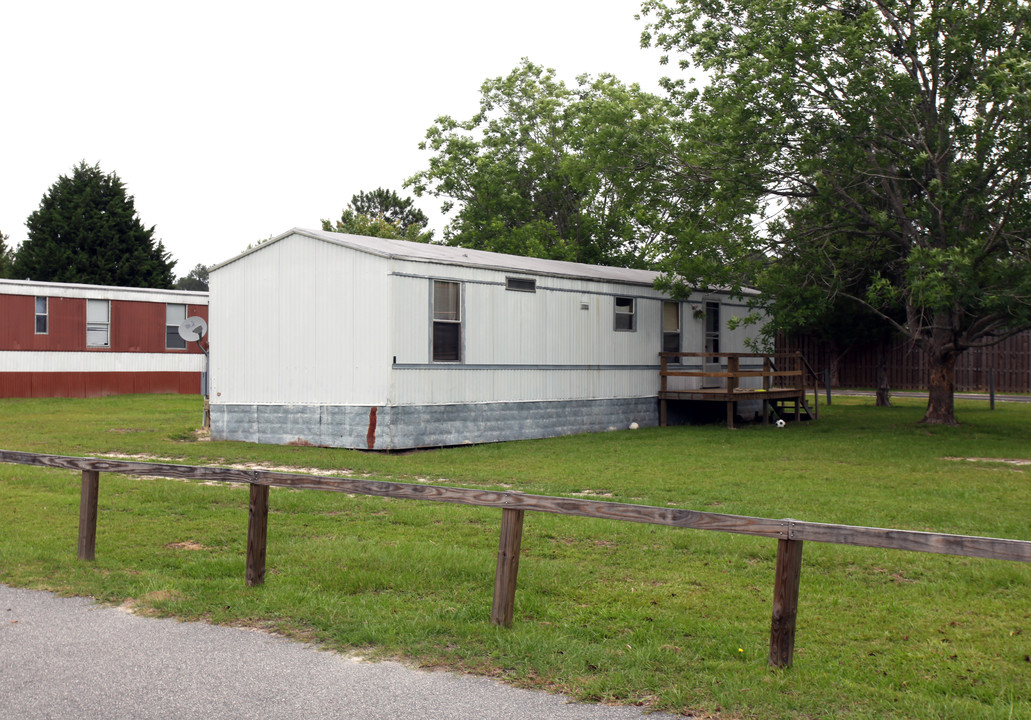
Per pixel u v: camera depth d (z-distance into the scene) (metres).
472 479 12.90
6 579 7.36
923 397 33.81
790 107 18.98
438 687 5.08
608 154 21.19
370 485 6.56
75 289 30.39
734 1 20.14
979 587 7.23
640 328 21.84
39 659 5.53
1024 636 6.02
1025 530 9.20
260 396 17.94
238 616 6.32
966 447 17.05
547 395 19.36
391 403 16.20
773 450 16.58
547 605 6.58
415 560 7.86
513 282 18.59
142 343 32.06
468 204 37.09
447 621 6.15
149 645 5.78
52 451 15.99
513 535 6.07
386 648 5.68
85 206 49.72
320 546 8.47
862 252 21.45
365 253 16.45
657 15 21.03
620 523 9.63
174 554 8.16
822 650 5.71
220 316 18.55
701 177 20.95
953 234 18.78
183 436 18.92
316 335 17.16
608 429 20.88
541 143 36.69
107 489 11.79
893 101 18.70
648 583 7.30
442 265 17.09
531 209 36.19
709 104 20.88
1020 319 18.53
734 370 21.17
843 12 20.06
